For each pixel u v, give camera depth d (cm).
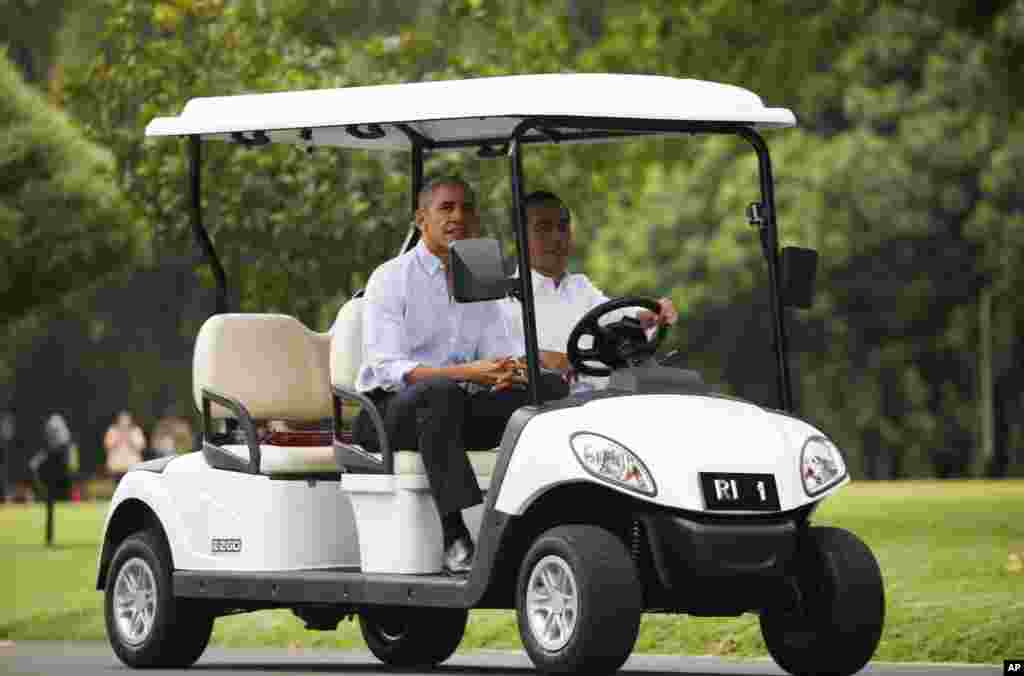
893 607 3856
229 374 3694
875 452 15412
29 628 4862
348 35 11806
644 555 3011
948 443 15262
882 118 13862
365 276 5947
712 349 14888
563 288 3606
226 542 3525
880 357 14888
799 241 13488
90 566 5781
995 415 14225
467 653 4050
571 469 2881
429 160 5828
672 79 3128
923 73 13888
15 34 16025
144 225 6169
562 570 2906
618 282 13862
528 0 7669
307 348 3797
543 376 3231
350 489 3297
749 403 3088
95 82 6228
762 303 14438
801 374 15175
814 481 3000
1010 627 3650
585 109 3030
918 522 5225
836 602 3023
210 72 6134
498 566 2997
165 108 6059
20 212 7712
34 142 7750
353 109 3284
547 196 3600
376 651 3809
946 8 9000
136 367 17375
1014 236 13462
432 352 3391
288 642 4344
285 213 5812
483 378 3206
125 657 3700
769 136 14138
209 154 5825
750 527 2911
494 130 3550
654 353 3266
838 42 11394
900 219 13612
